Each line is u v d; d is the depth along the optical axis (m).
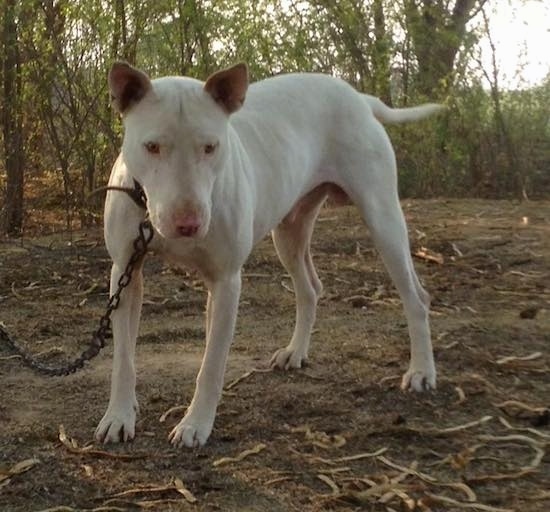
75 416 1.93
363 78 4.94
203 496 1.58
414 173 5.16
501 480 1.66
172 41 4.20
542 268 3.42
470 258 3.55
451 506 1.56
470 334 2.54
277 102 2.08
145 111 1.66
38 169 4.32
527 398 2.07
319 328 2.60
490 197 5.23
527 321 2.70
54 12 3.91
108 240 1.82
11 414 1.94
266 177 1.97
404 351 2.37
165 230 1.61
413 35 5.04
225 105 1.70
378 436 1.84
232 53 4.35
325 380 2.17
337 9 4.77
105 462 1.71
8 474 1.64
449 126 5.16
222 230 1.77
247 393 2.07
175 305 2.82
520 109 5.38
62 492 1.60
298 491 1.61
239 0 4.27
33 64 3.92
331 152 2.15
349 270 3.31
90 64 4.02
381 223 2.14
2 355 2.35
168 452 1.75
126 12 4.01
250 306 2.83
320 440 1.81
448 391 2.10
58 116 4.05
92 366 2.26
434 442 1.83
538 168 5.47
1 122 4.00
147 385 2.10
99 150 4.14
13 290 3.02
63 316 2.73
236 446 1.79
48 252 3.56
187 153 1.63
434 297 2.98
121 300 1.82
